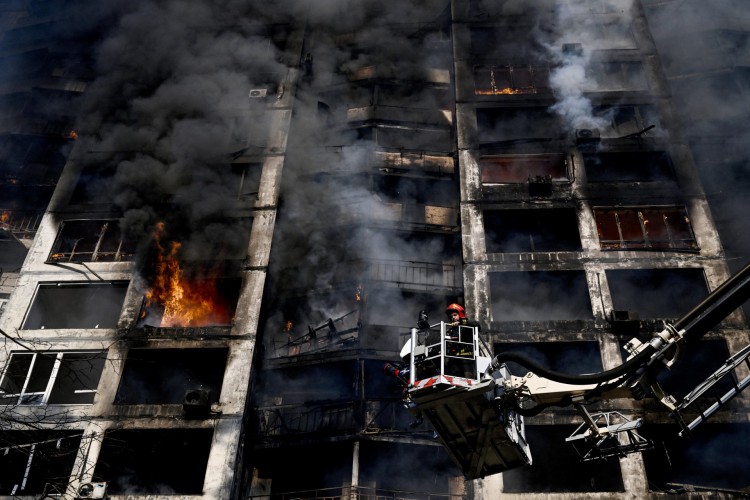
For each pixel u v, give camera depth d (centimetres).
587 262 2756
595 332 2556
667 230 2853
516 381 1084
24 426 2336
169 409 2462
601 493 2217
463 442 1120
